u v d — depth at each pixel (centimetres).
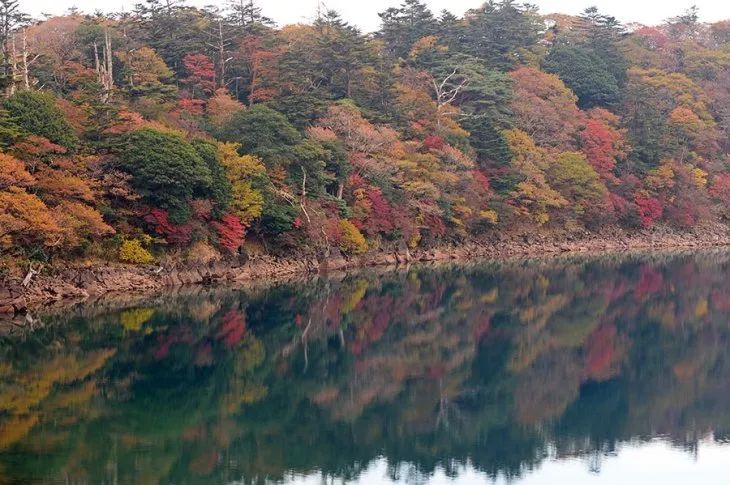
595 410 4291
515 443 3762
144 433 3619
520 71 13988
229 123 8706
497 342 5788
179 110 9006
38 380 4356
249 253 8356
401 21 14888
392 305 7088
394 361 5175
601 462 3541
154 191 7050
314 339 5694
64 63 9512
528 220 11962
